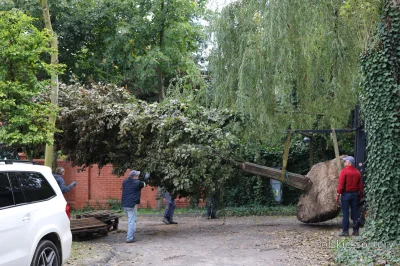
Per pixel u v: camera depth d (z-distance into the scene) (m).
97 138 12.56
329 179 12.56
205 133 11.93
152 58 18.55
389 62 9.00
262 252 9.29
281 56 12.17
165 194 14.70
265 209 17.45
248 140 13.78
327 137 16.30
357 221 10.55
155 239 11.51
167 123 11.66
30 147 12.37
